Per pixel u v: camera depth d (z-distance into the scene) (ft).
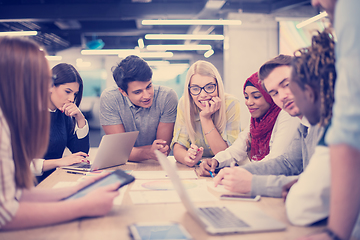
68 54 37.91
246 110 21.61
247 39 21.74
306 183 2.83
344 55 2.21
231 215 3.08
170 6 21.27
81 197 3.18
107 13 21.58
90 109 39.81
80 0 23.34
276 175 4.29
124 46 38.40
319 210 2.78
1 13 21.58
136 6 21.56
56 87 6.47
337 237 2.17
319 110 2.91
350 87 2.13
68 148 7.27
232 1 21.53
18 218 2.68
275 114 5.78
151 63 36.42
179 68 41.55
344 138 2.12
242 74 21.72
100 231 2.76
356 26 2.14
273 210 3.32
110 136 5.64
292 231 2.75
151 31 31.07
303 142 4.31
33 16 21.62
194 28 29.48
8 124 2.84
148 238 2.71
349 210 2.16
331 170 2.24
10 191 2.69
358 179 2.13
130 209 3.37
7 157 2.65
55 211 2.84
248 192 3.81
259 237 2.62
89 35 35.24
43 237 2.62
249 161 6.17
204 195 3.93
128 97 6.81
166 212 3.27
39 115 3.01
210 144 6.45
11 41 2.89
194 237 2.63
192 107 6.66
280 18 21.65
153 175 5.21
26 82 2.89
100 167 5.75
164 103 7.18
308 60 2.87
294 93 3.03
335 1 2.64
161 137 7.30
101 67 39.19
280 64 4.31
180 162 6.53
